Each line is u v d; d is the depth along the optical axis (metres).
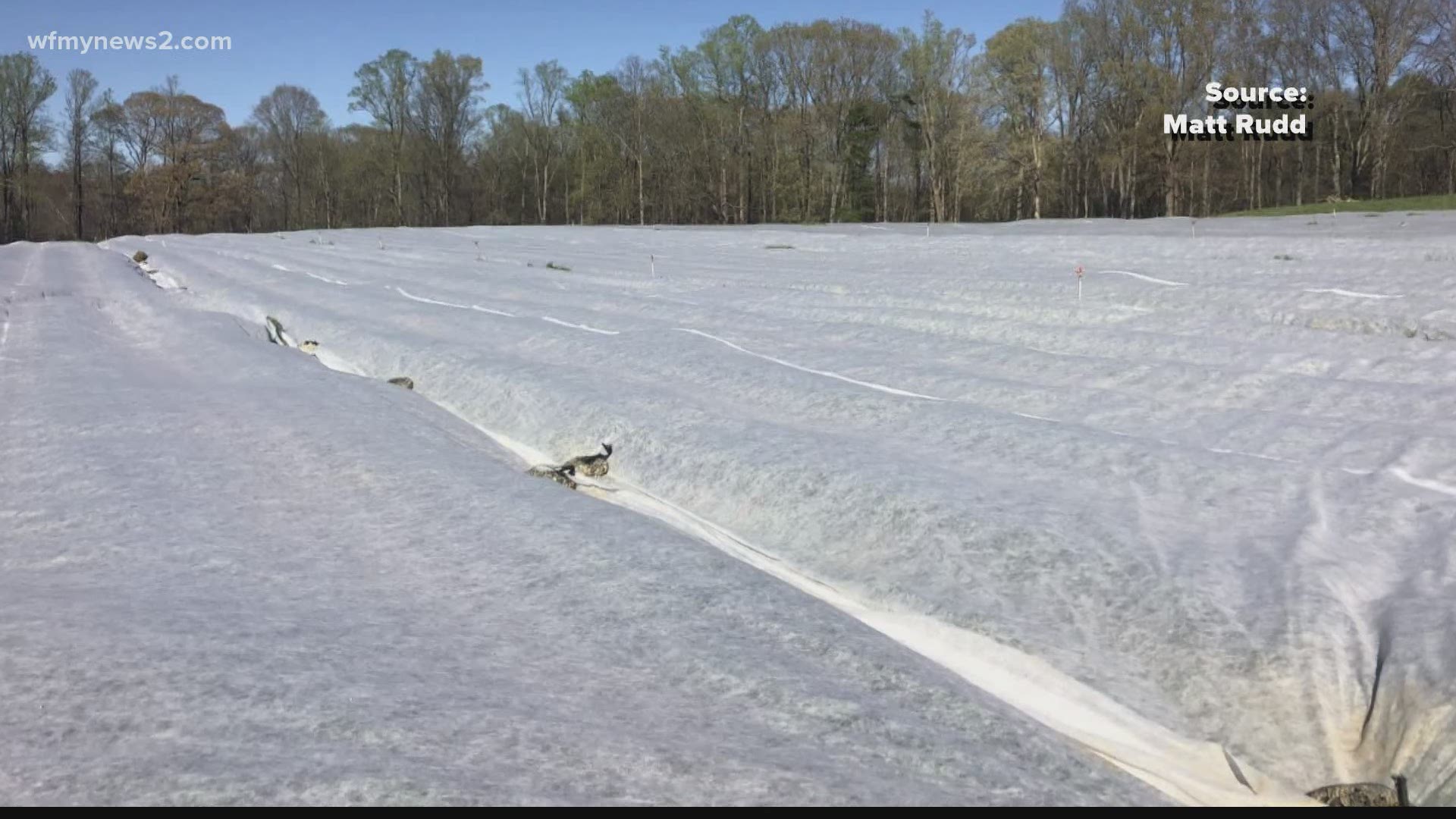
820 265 28.92
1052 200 83.44
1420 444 10.24
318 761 4.60
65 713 4.94
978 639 7.34
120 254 41.69
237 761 4.56
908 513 9.04
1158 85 68.75
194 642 5.80
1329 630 6.92
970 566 8.20
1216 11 67.38
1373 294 17.69
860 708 5.62
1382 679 6.43
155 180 83.75
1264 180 78.94
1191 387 12.91
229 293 24.88
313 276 28.53
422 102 88.12
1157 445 10.44
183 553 7.61
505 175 92.38
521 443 12.64
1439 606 7.02
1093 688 6.75
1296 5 67.44
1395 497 8.97
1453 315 15.84
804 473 10.11
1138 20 70.06
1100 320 18.19
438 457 10.55
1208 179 70.62
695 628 6.55
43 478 9.54
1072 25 73.94
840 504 9.48
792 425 12.24
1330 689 6.51
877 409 12.34
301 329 20.03
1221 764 6.00
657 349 16.06
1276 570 7.71
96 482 9.35
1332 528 8.52
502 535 8.19
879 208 87.00
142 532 8.09
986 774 5.13
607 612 6.75
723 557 7.98
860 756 5.17
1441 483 9.38
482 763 4.71
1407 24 62.88
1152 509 9.05
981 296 21.03
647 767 4.80
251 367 15.03
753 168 84.75
